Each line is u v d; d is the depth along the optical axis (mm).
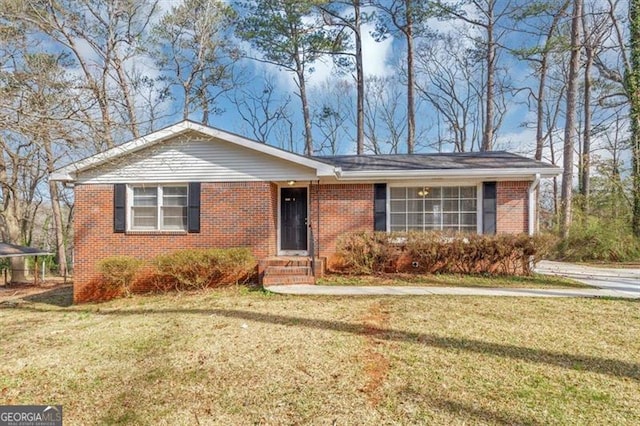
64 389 3873
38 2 12633
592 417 3076
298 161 9805
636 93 16406
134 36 16578
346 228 10812
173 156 10219
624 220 16109
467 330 5320
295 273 9547
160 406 3449
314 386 3727
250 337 5293
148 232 10109
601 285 8867
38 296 11484
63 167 9812
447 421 3049
